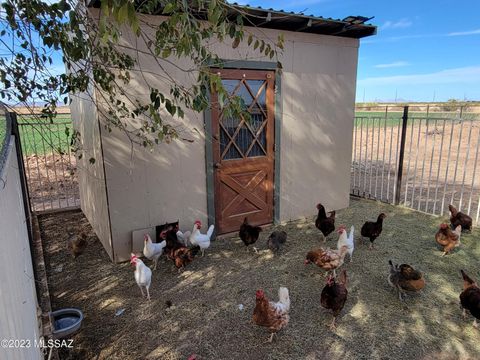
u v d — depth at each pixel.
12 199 2.43
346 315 3.79
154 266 4.97
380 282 4.47
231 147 5.90
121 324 3.70
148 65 4.86
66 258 5.40
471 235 5.96
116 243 5.09
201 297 4.18
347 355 3.19
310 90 6.53
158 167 5.22
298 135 6.56
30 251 3.81
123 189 5.00
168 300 4.12
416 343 3.34
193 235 5.11
